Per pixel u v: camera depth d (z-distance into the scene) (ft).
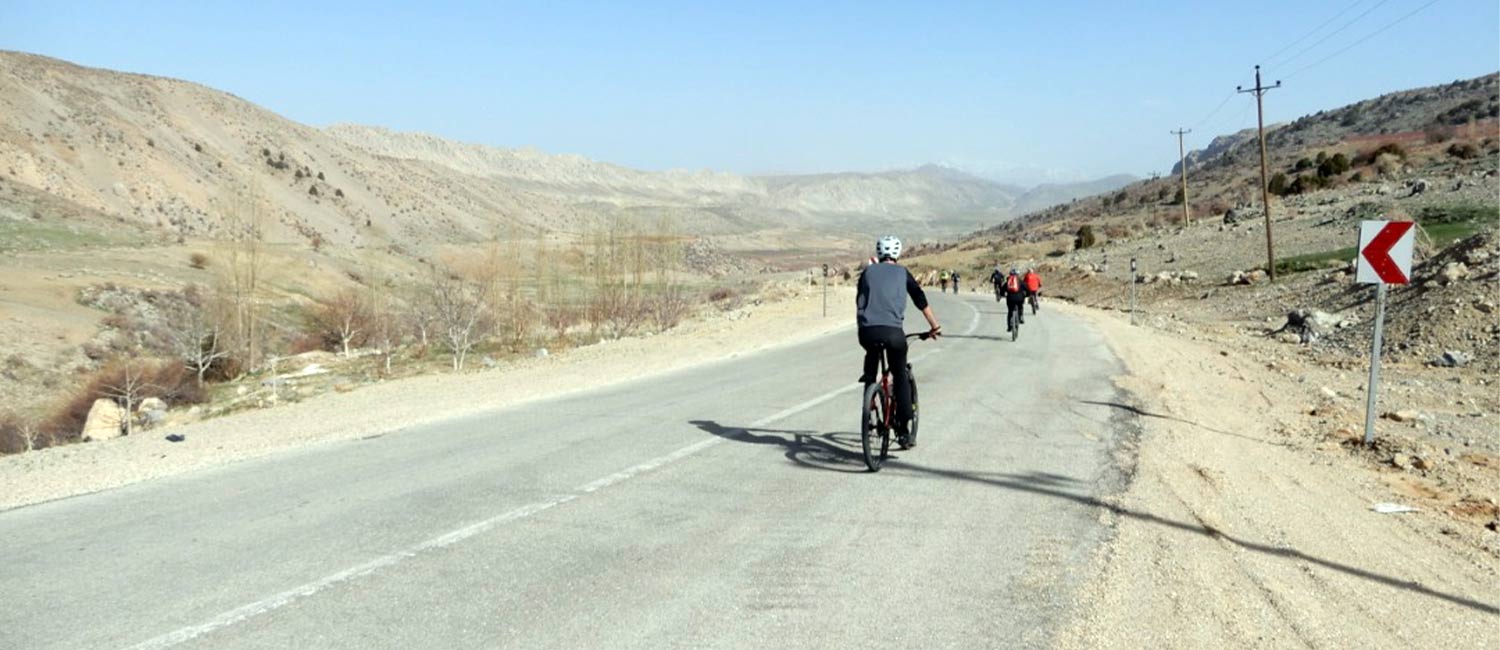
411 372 79.20
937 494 21.90
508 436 29.78
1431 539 20.79
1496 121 345.51
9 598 14.53
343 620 13.64
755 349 65.67
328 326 144.77
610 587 15.15
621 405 37.22
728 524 19.06
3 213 236.43
